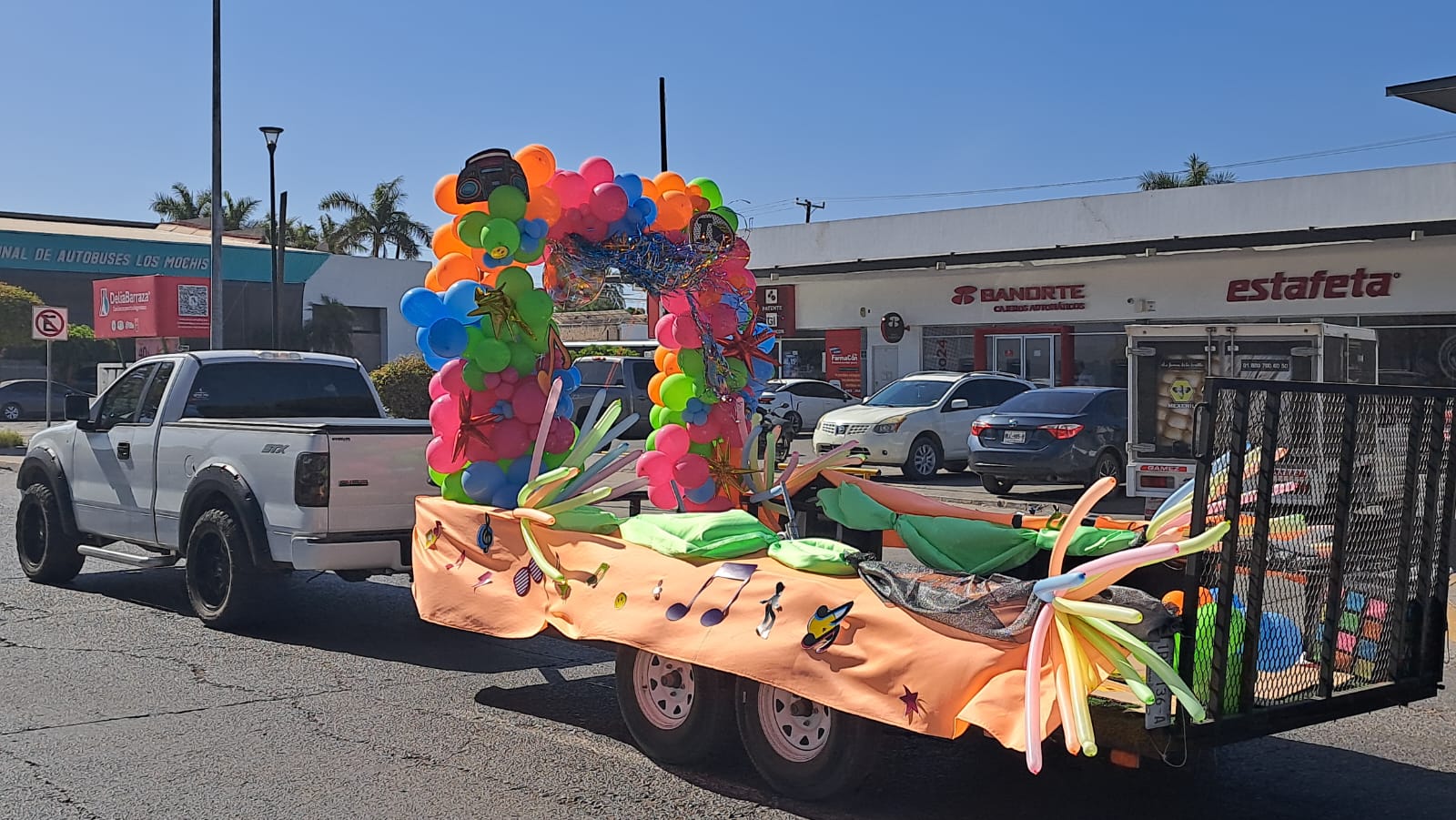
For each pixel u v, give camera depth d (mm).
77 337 45344
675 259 7844
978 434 17781
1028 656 4547
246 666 8016
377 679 7750
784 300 35781
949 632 4836
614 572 6164
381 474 8586
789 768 5508
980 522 6617
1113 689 4910
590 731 6668
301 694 7348
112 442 10164
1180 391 15539
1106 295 29516
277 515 8531
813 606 5273
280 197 38812
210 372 10023
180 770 5926
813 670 5199
